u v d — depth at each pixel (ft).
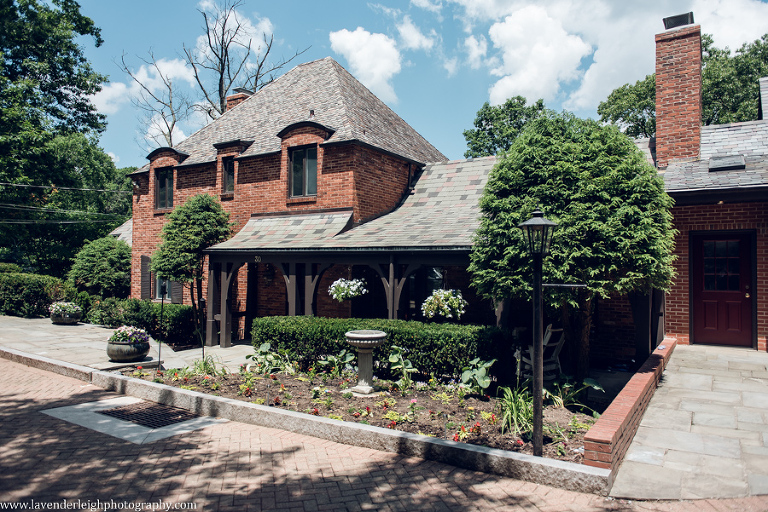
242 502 13.71
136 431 20.04
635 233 22.34
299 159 45.91
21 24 76.95
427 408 22.56
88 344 39.99
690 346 32.73
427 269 43.98
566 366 30.42
